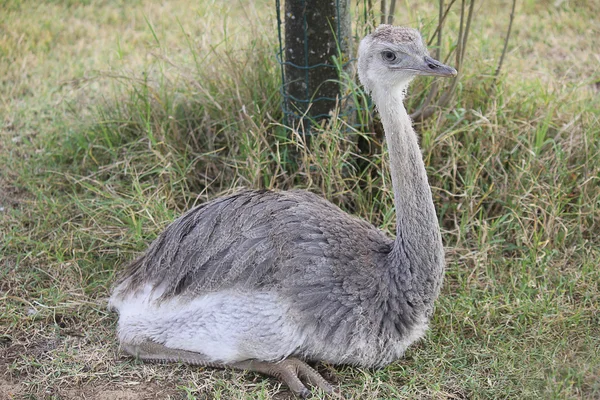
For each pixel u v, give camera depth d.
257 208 7.46
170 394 7.26
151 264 7.77
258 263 7.09
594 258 8.91
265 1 12.72
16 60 13.23
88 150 10.50
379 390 7.21
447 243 9.13
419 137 10.01
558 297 8.27
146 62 11.80
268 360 7.17
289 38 9.36
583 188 9.47
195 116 10.77
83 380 7.49
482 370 7.45
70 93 12.26
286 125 9.86
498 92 10.34
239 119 10.15
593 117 10.20
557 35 13.77
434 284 7.20
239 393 7.11
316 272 6.97
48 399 7.26
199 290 7.28
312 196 7.90
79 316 8.39
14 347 7.99
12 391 7.38
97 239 9.30
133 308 7.73
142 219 9.24
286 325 6.96
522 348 7.71
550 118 10.03
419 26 10.90
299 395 7.04
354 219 7.73
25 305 8.54
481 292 8.51
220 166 10.28
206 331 7.18
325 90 9.49
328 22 9.16
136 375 7.50
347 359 7.18
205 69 10.95
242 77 10.45
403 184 7.05
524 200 9.36
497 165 9.84
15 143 11.20
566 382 7.03
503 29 13.88
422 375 7.37
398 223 7.14
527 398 7.03
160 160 10.09
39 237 9.49
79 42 13.88
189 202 9.92
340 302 6.96
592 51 13.23
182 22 14.27
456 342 7.81
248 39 11.23
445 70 6.84
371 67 7.06
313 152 9.52
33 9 14.96
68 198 10.14
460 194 9.59
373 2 10.59
